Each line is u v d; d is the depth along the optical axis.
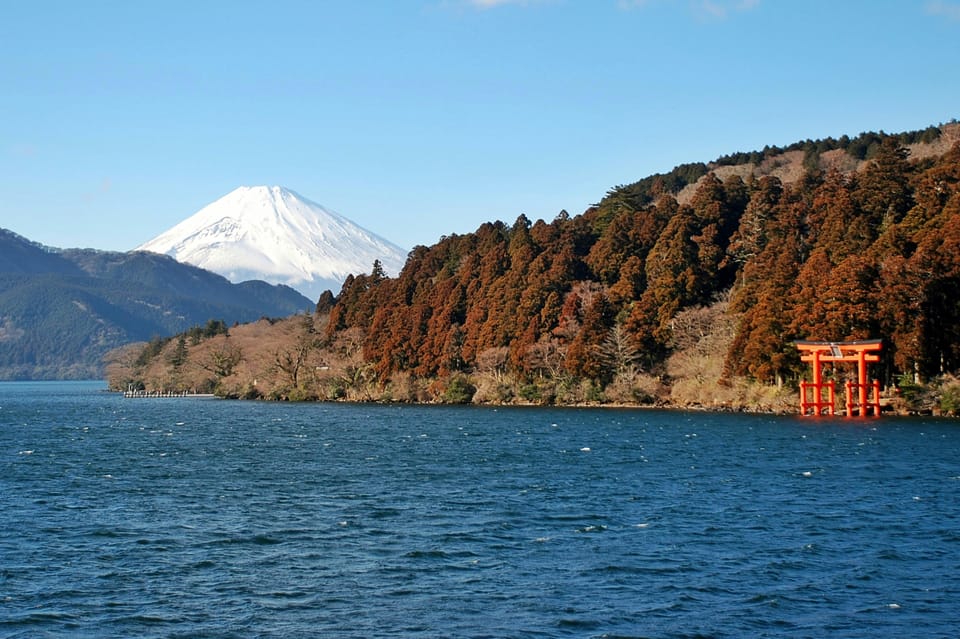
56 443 80.56
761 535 37.94
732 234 141.75
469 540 37.38
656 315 125.75
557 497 47.03
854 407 98.88
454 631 26.84
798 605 28.91
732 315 115.56
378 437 83.88
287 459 65.44
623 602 29.25
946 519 40.75
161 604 29.39
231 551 35.88
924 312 97.56
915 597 29.59
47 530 39.53
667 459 62.59
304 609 28.88
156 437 87.12
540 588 30.78
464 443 76.50
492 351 138.12
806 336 103.62
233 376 189.75
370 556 35.03
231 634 26.78
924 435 76.44
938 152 183.75
